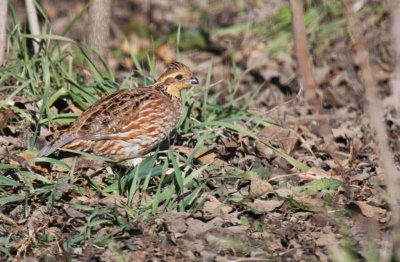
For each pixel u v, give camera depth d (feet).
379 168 41.70
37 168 39.17
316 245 34.32
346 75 57.67
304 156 44.24
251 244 34.42
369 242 33.04
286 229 35.53
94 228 35.47
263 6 69.56
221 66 61.93
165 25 72.64
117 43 69.05
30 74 45.65
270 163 42.45
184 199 37.01
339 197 38.96
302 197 38.47
